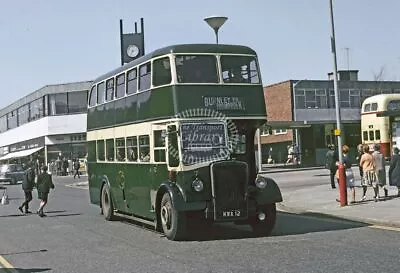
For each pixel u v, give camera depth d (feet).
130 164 50.93
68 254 38.01
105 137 59.00
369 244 36.70
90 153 65.57
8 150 302.66
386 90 200.13
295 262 31.27
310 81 189.67
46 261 35.58
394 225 45.11
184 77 42.73
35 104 248.93
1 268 33.50
